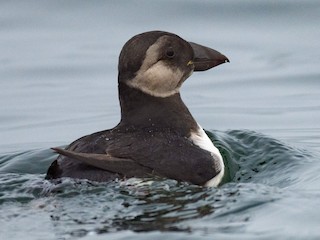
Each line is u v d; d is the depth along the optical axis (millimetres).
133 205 15883
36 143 24688
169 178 16875
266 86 29156
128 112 18500
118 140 17219
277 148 20406
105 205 15906
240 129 23094
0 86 29656
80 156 16344
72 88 29484
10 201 16406
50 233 14703
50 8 33125
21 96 28828
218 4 33031
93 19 33094
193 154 17375
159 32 18828
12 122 26750
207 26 32094
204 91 29016
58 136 25281
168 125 18234
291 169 19266
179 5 32938
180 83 18891
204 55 19312
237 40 31656
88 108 27703
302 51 31078
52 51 31750
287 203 15867
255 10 32875
